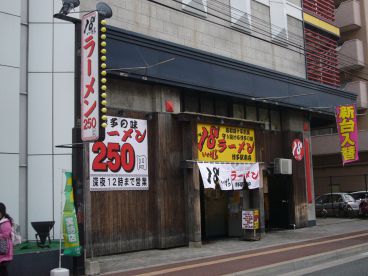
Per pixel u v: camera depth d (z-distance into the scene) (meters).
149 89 14.68
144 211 14.02
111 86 13.66
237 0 18.38
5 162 10.43
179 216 14.60
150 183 14.31
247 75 17.25
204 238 16.80
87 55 10.59
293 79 19.50
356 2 32.16
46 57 11.44
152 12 15.05
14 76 10.78
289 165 19.20
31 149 11.09
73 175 10.57
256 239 15.98
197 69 15.34
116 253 13.12
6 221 8.10
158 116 14.48
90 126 10.31
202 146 15.16
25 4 11.52
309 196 21.06
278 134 20.19
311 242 15.29
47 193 10.96
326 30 24.08
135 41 13.53
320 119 23.56
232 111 17.83
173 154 14.71
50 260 9.98
